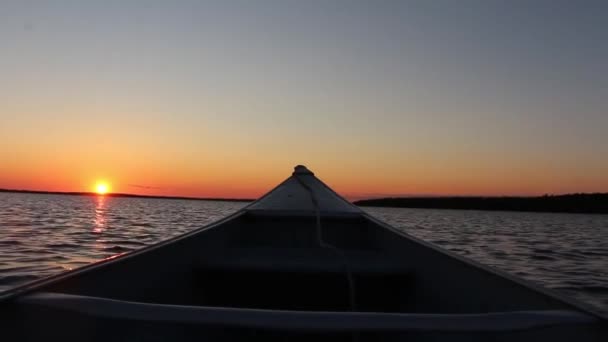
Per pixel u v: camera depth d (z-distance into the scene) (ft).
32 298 4.59
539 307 5.45
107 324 4.17
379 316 4.25
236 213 15.29
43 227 65.98
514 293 6.07
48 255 37.63
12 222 74.18
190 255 9.55
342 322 4.12
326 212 15.72
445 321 4.19
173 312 4.24
